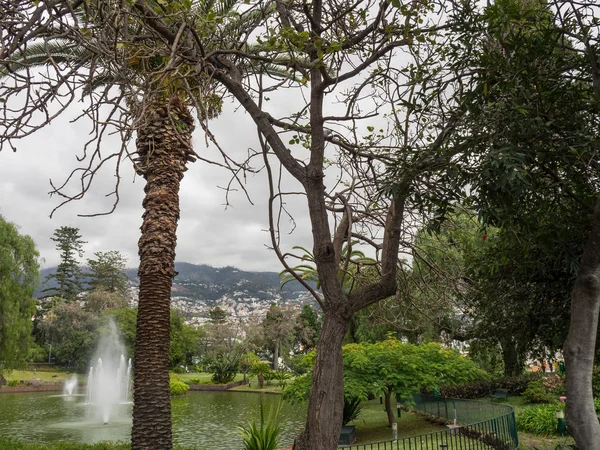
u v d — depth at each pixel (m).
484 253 7.52
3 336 33.25
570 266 4.80
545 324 7.05
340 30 5.08
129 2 3.29
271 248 4.45
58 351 57.12
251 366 48.62
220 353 62.19
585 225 5.02
